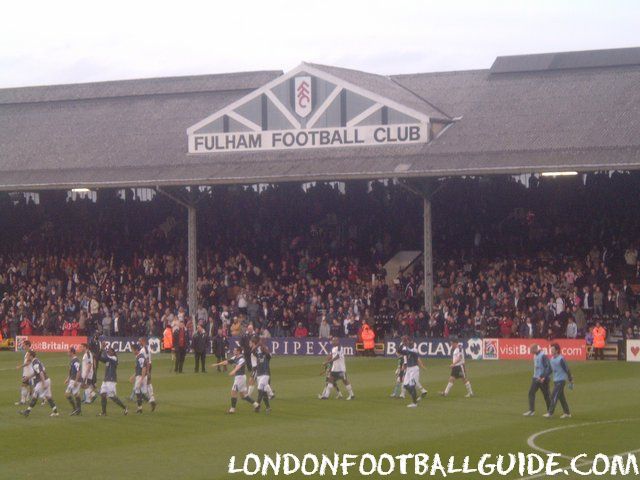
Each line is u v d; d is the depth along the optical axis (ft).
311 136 224.74
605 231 226.38
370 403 134.31
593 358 192.85
